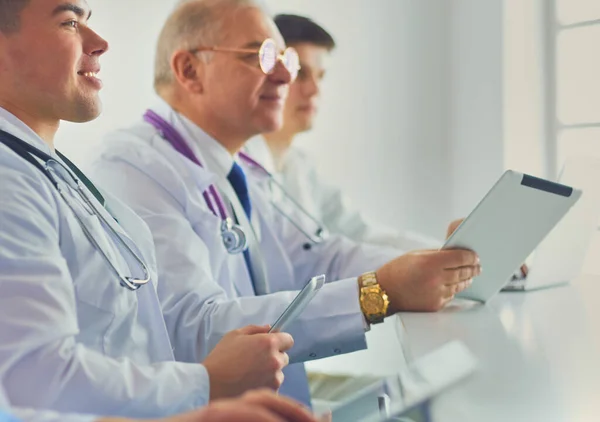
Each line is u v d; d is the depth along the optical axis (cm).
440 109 353
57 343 101
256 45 213
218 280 188
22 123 130
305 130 305
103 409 103
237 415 73
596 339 116
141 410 106
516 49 311
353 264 232
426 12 353
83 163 200
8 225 104
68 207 123
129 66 336
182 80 217
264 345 127
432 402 76
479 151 328
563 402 79
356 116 361
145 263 143
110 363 107
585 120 302
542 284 186
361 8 359
